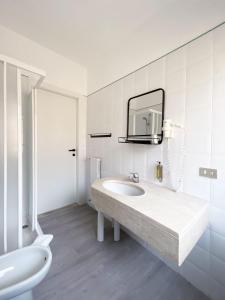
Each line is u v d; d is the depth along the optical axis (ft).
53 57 7.28
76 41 6.50
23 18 5.38
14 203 3.62
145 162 5.50
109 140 7.14
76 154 8.86
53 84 7.40
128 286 4.05
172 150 4.65
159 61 4.93
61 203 8.48
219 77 3.64
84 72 8.56
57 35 6.19
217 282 3.75
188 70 4.21
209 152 3.85
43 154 7.73
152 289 3.99
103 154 7.57
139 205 3.55
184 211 3.30
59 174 8.34
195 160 4.13
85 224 6.86
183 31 4.28
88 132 8.67
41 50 6.86
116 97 6.66
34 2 4.73
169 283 4.17
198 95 4.02
